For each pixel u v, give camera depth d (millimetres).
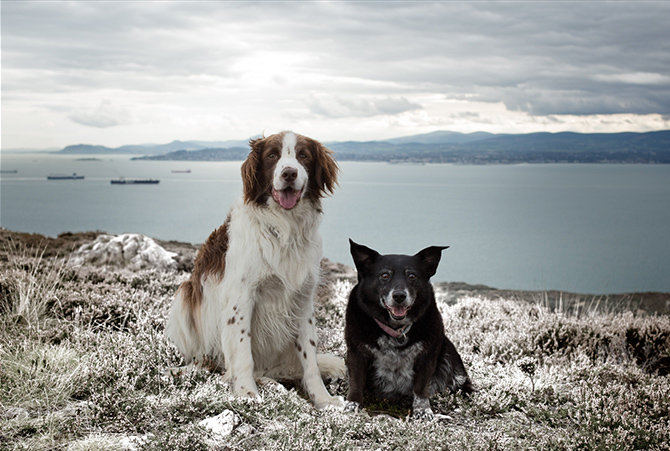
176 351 5012
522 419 4352
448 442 3609
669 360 6586
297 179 4543
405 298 4336
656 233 134500
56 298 6121
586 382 5168
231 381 4648
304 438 3420
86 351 4746
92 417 3582
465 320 7395
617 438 3824
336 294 8094
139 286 7539
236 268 4762
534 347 6383
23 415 3660
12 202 179375
